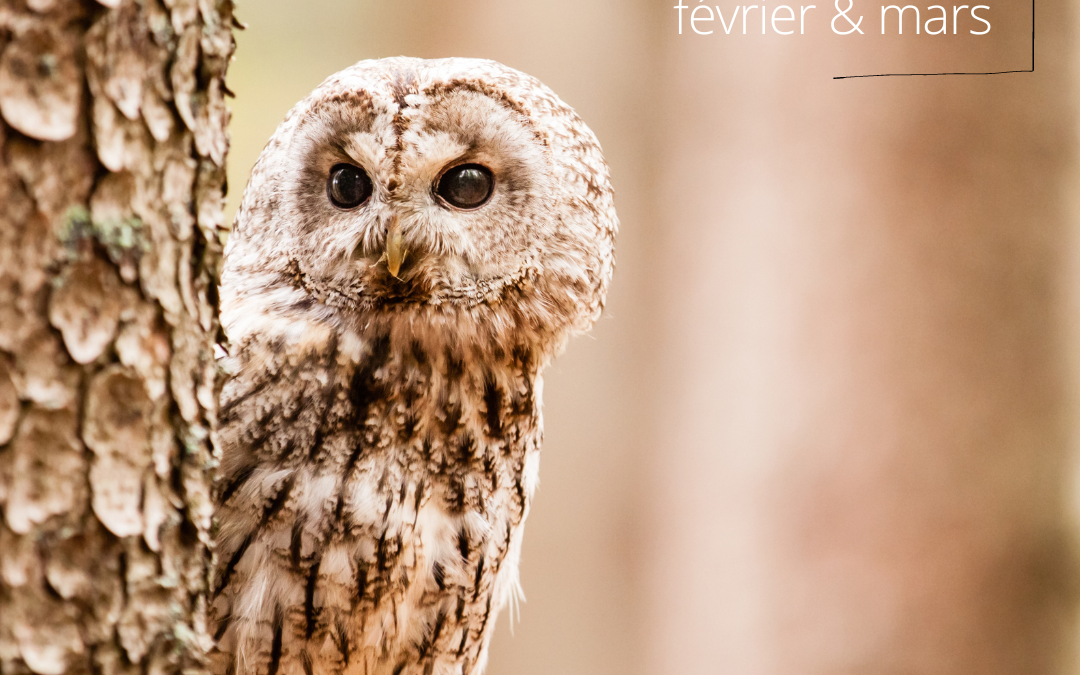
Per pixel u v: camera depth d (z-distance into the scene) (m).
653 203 11.17
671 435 10.84
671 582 10.69
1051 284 9.97
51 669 3.10
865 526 9.88
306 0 13.75
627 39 11.52
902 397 9.86
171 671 3.43
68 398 3.12
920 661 9.75
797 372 10.06
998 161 9.84
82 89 3.08
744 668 10.14
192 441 3.61
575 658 11.45
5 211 2.98
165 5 3.38
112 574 3.27
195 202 3.64
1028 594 9.88
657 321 11.09
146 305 3.35
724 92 10.63
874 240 9.95
